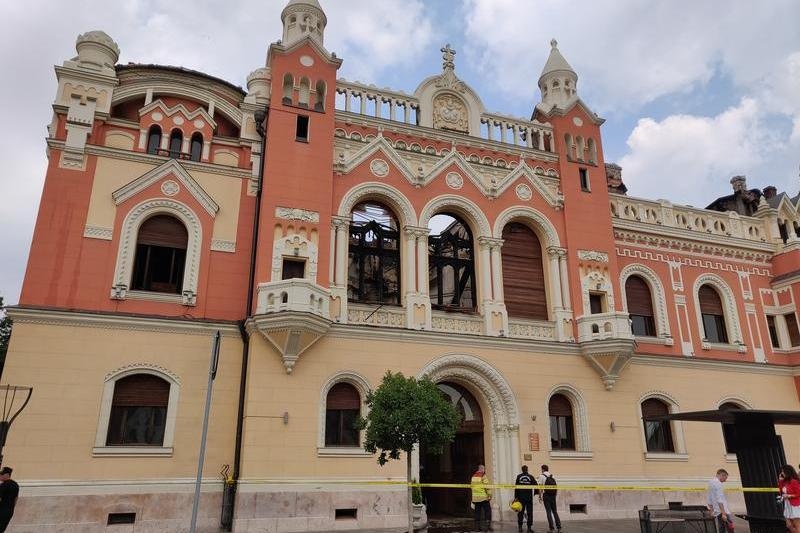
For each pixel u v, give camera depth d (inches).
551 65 1098.1
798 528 500.4
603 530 703.7
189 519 676.7
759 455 615.8
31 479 633.6
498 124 999.6
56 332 684.7
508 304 905.5
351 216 879.7
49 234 719.1
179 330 735.1
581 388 874.8
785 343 1085.8
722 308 1079.0
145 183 777.6
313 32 922.7
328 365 748.6
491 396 829.8
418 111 956.0
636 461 872.3
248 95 897.5
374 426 571.8
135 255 759.1
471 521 787.4
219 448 713.6
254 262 777.6
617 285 956.6
